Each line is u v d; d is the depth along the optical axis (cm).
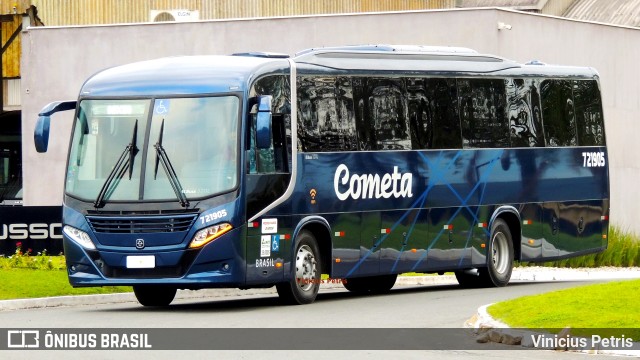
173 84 3200
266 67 3256
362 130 3556
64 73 6322
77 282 3178
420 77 3791
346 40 5947
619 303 2578
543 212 4209
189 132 3155
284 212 3262
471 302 3375
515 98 4131
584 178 4378
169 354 2214
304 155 3341
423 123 3781
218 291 4003
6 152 8375
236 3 7862
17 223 4900
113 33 6269
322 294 3909
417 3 8481
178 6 7875
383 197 3616
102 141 3200
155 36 6222
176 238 3091
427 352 2247
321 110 3422
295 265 3306
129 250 3116
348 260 3494
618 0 8538
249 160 3152
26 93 6362
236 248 3106
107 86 3253
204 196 3100
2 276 3791
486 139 4003
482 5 8875
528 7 8712
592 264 5481
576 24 6216
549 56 6025
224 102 3159
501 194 4053
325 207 3406
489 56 4094
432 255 3794
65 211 3198
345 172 3478
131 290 3825
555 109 4284
